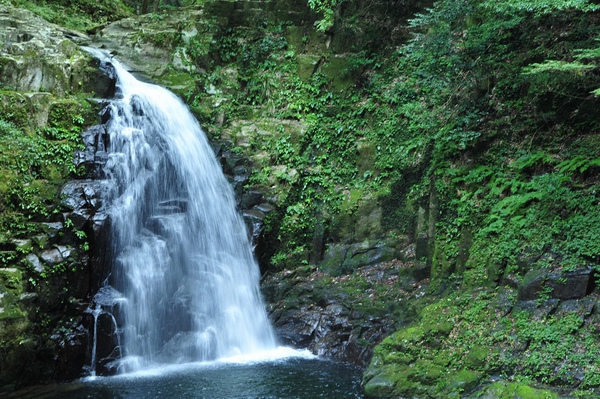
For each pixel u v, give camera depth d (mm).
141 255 12438
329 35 17844
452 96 14336
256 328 13539
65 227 11516
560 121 12930
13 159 11609
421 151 14695
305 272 14828
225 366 11758
